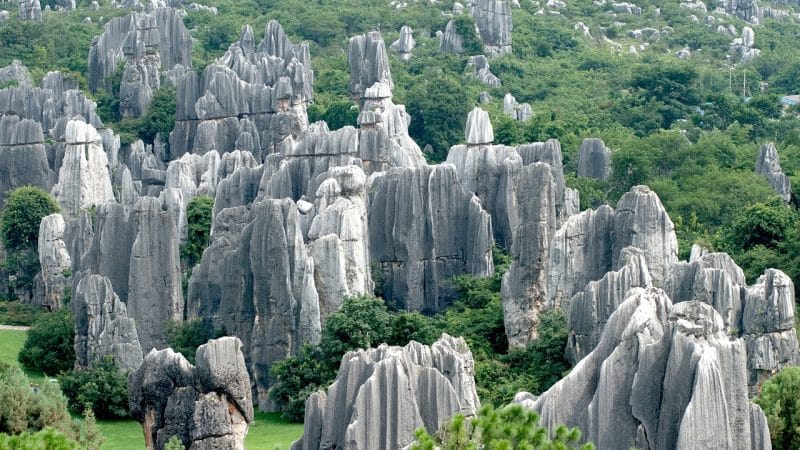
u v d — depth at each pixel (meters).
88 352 149.75
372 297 149.25
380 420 114.38
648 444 106.00
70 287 168.62
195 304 154.75
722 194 180.12
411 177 163.00
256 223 151.62
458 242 164.62
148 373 125.56
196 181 189.12
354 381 115.75
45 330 155.62
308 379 144.38
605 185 190.00
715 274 135.50
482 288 160.25
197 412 123.88
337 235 152.50
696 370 104.44
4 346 163.88
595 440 107.06
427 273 162.62
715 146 197.50
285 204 152.12
